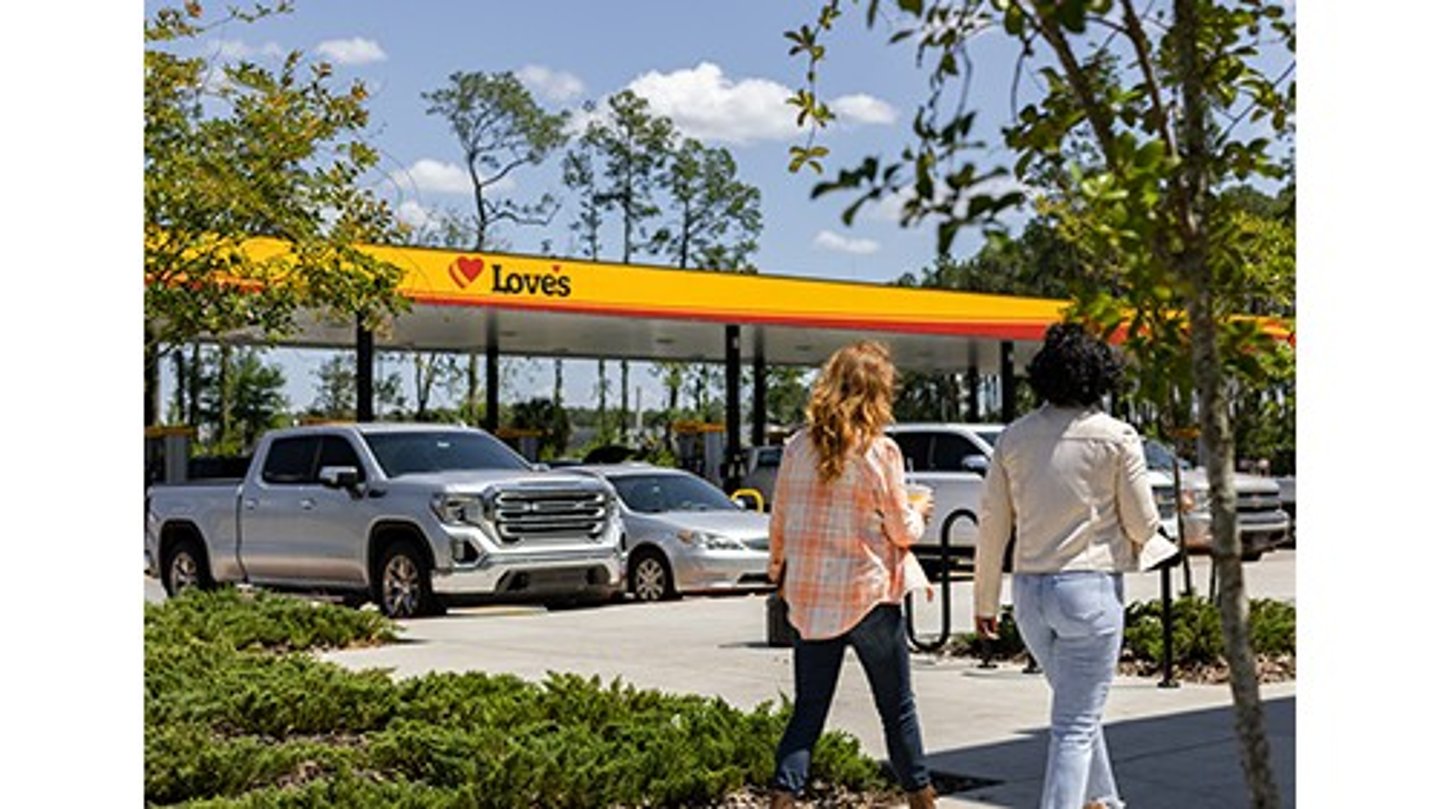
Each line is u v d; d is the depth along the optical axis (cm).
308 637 1269
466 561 1557
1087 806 591
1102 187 288
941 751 811
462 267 2783
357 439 1666
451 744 725
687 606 1659
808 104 418
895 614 606
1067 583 556
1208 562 2183
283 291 1670
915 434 2150
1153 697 993
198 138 1625
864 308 3341
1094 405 570
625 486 1953
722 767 713
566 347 4150
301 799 646
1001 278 3947
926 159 272
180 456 3094
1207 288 305
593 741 738
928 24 295
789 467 611
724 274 3152
